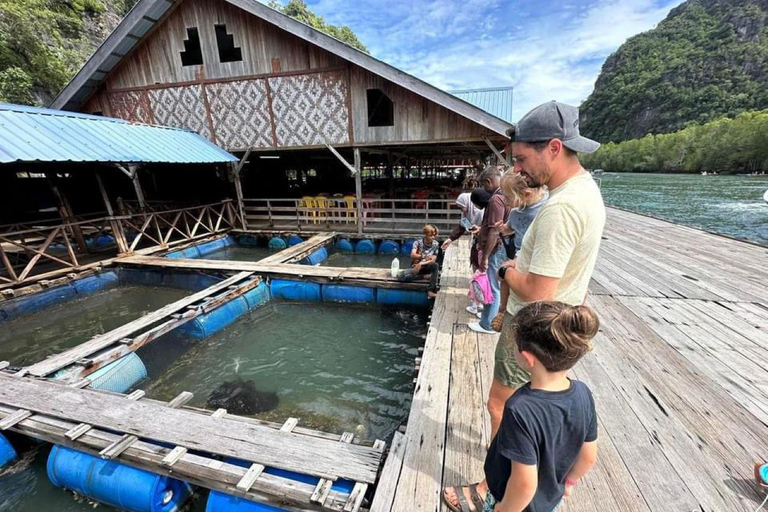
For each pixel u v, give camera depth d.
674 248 6.21
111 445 2.14
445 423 2.08
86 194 10.06
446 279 4.78
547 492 1.00
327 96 8.16
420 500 1.59
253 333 4.73
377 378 3.78
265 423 2.28
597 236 1.15
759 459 1.75
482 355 2.84
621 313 3.53
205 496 2.28
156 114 9.20
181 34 8.39
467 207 4.31
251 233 9.59
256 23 8.02
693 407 2.14
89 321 5.19
